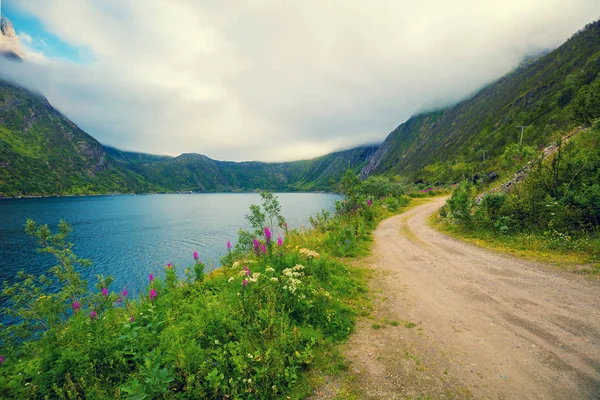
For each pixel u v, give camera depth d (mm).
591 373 4254
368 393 4086
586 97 17891
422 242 14906
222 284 8172
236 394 3770
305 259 9742
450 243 14102
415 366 4691
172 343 4355
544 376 4273
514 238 12539
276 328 5156
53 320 7965
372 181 45438
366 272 10172
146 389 3520
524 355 4816
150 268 31922
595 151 12766
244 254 12586
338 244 14086
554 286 7633
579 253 9859
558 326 5645
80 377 3912
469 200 17797
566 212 11438
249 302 5945
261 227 13945
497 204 14578
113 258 36219
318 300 6703
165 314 5965
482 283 8367
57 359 4230
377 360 4883
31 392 3674
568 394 3896
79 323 5383
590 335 5250
